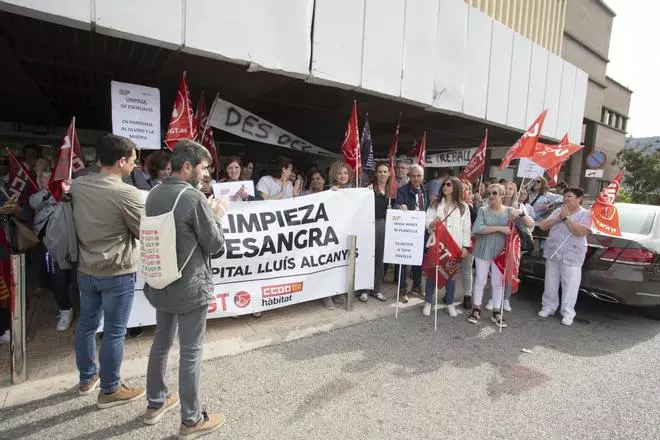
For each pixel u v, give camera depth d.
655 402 3.20
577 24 17.02
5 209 3.52
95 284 2.65
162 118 9.92
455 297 5.78
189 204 2.34
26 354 3.24
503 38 8.13
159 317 2.56
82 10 3.70
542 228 5.12
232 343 3.87
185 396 2.45
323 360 3.64
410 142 13.27
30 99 9.01
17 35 4.80
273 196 5.31
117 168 2.67
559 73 9.98
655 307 5.09
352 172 5.52
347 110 8.46
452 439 2.64
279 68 5.06
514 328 4.69
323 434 2.63
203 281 2.45
